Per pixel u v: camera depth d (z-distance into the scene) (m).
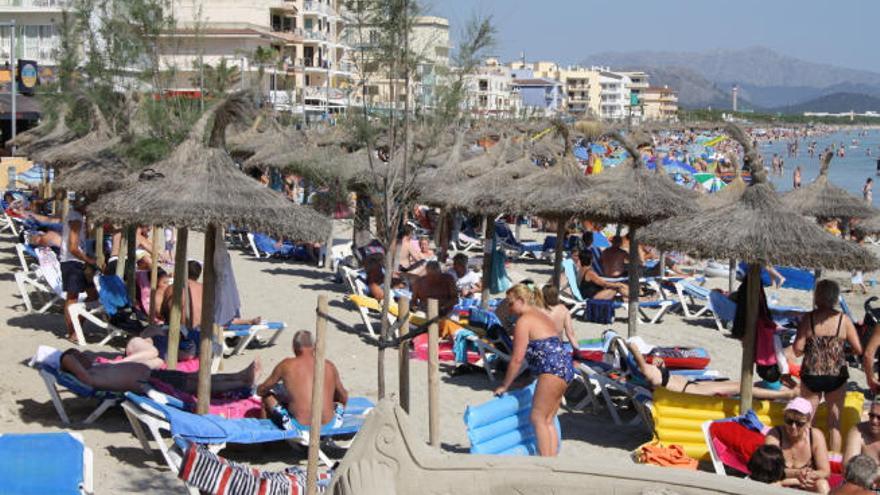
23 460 5.66
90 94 14.38
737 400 8.05
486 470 5.22
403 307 6.98
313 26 81.88
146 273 11.86
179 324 9.12
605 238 22.30
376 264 13.91
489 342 10.66
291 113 28.80
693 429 8.03
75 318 11.27
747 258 7.89
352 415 8.13
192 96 14.31
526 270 20.55
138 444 7.86
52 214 19.72
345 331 12.92
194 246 20.94
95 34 14.45
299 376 7.62
